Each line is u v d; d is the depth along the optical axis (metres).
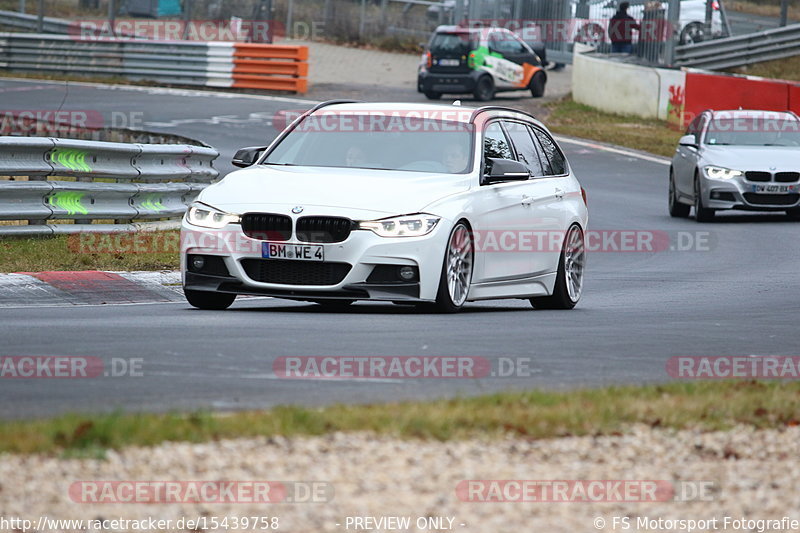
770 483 18.69
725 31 143.88
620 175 96.31
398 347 30.31
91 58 143.00
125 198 53.41
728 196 74.00
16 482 16.64
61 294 40.78
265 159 39.81
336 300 38.03
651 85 129.75
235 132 104.12
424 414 20.80
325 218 35.59
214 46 138.75
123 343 29.70
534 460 19.08
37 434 18.34
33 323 33.28
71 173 50.22
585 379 26.92
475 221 38.03
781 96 118.19
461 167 38.94
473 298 38.41
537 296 41.84
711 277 54.19
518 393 23.34
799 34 136.38
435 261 36.22
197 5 163.00
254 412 21.00
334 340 31.05
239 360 27.64
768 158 74.81
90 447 18.16
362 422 20.14
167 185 56.56
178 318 35.12
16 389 23.75
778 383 26.05
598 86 136.88
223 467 17.73
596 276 55.16
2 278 41.50
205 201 37.12
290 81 136.62
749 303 44.62
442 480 17.75
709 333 35.78
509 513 16.64
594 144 112.31
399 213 35.97
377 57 171.25
